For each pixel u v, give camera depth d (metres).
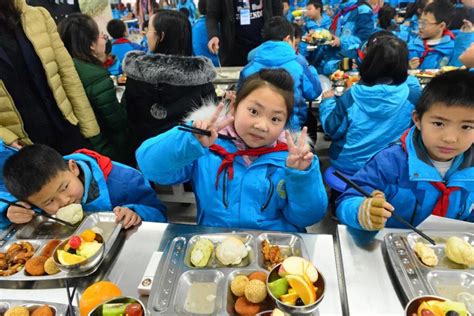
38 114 1.78
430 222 0.93
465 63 1.68
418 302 0.67
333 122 2.00
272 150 1.08
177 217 2.37
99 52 2.28
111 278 0.83
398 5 6.53
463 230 0.92
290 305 0.68
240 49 3.47
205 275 0.82
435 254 0.83
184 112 2.02
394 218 1.04
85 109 2.03
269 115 0.98
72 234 0.98
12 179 0.98
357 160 1.94
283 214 1.13
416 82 2.09
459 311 0.64
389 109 1.78
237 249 0.85
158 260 0.85
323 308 0.71
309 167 0.93
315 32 3.77
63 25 2.13
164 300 0.74
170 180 1.12
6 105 1.64
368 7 3.77
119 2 6.86
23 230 1.02
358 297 0.74
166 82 1.96
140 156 1.04
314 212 1.03
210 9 3.29
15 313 0.70
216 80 2.75
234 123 1.06
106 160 1.25
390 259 0.82
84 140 2.07
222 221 1.11
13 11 1.57
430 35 3.03
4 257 0.90
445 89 0.86
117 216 1.00
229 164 1.09
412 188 1.05
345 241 0.91
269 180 1.08
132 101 2.12
